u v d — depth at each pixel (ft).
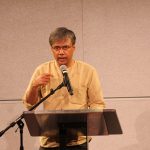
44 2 27.04
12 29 27.07
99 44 26.96
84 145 18.67
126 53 26.94
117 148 26.78
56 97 19.52
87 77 19.75
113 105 26.81
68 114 15.17
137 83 26.89
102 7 26.96
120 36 26.94
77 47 26.96
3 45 27.07
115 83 26.89
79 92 19.56
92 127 16.62
